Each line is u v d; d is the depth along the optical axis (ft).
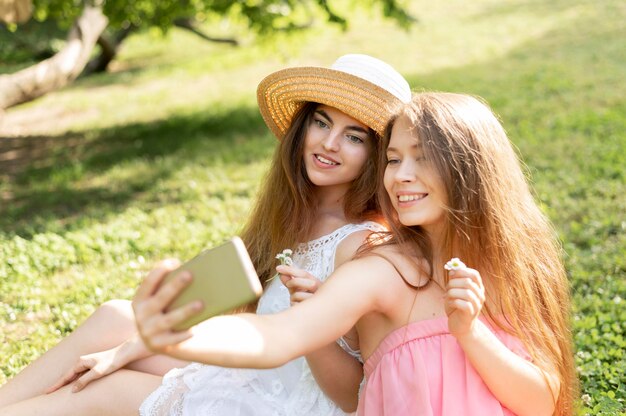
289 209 9.21
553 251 8.26
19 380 8.95
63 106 43.98
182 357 5.35
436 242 7.62
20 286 15.39
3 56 59.11
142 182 25.32
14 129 38.52
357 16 65.67
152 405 8.21
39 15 32.24
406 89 9.28
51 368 9.01
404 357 7.11
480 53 48.01
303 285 7.25
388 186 7.58
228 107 39.45
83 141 34.58
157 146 31.45
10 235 19.53
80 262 17.11
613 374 10.77
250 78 48.52
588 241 16.93
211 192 23.21
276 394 8.21
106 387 8.38
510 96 34.37
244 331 5.82
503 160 7.61
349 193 9.00
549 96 33.86
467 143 7.32
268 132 32.27
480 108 7.72
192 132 33.96
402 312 7.25
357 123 8.86
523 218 7.77
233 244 5.12
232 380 8.25
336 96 8.79
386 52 52.26
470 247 7.32
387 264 7.20
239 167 26.25
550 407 7.36
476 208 7.30
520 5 64.39
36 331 13.09
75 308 13.93
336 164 8.89
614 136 25.85
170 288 5.07
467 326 6.54
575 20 54.65
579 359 11.20
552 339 7.73
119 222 20.38
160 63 57.52
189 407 8.01
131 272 16.05
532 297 7.59
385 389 7.09
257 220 9.65
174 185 24.73
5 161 31.40
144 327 5.03
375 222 8.79
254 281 5.06
